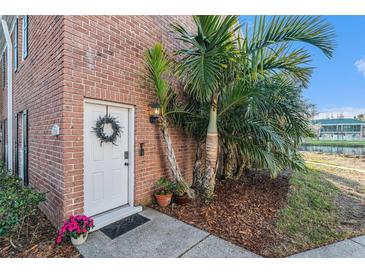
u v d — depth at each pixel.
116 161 3.36
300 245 2.42
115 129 3.27
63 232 2.32
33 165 3.81
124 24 3.26
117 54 3.14
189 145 4.91
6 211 2.35
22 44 4.62
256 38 3.15
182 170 4.67
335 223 3.02
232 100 3.43
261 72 3.39
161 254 2.24
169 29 4.25
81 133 2.71
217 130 4.08
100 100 2.98
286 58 3.54
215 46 2.90
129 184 3.52
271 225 2.90
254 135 3.95
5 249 2.29
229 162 5.35
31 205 2.76
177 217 3.17
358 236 2.65
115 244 2.42
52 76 2.83
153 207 3.57
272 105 3.71
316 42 2.95
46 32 3.04
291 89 4.02
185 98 4.53
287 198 4.04
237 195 4.14
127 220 3.07
